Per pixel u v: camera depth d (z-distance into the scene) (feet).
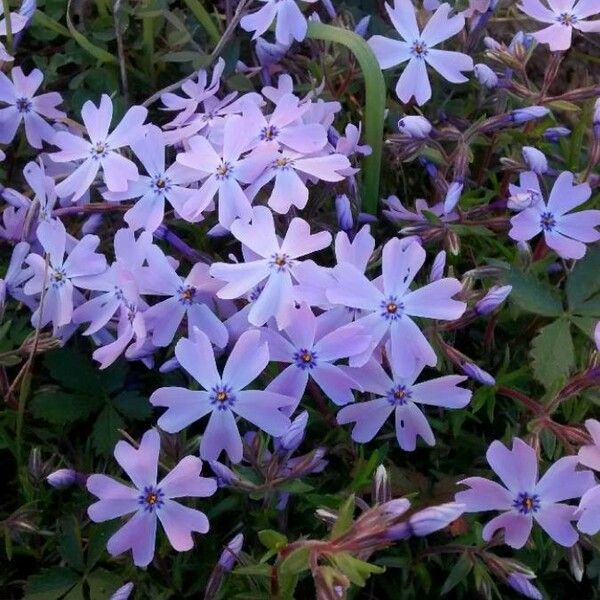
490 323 0.44
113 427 0.43
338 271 0.38
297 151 0.43
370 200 0.49
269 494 0.38
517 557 0.41
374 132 0.47
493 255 0.49
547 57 0.65
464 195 0.49
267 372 0.41
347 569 0.30
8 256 0.50
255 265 0.38
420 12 0.54
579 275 0.43
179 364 0.39
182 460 0.35
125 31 0.56
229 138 0.42
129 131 0.45
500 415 0.45
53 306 0.42
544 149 0.52
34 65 0.59
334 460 0.44
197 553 0.41
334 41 0.51
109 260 0.48
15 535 0.41
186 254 0.43
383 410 0.39
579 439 0.37
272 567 0.34
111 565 0.41
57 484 0.38
